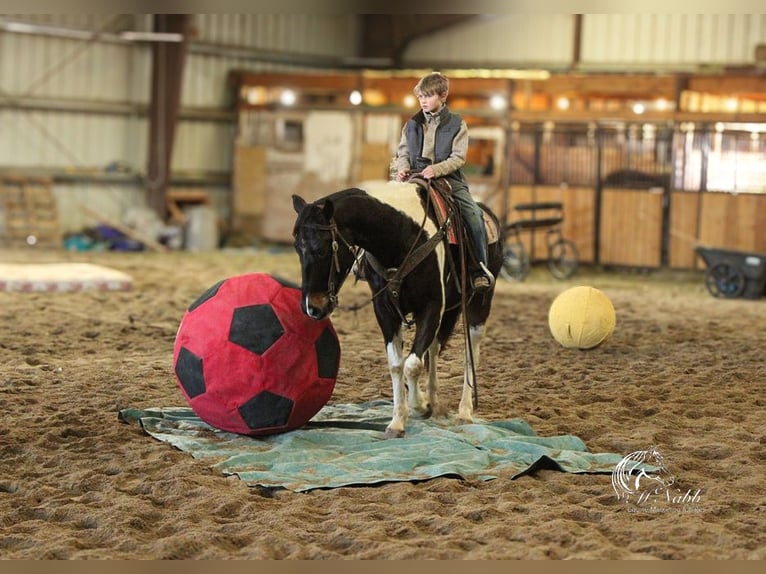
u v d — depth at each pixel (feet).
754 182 63.10
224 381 21.15
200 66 77.92
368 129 74.13
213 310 21.49
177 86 72.74
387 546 15.61
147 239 70.38
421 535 16.37
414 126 22.66
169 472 19.43
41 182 68.69
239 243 75.82
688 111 63.46
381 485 18.97
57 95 69.97
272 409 21.27
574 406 25.96
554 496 18.43
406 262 20.72
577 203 66.33
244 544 16.06
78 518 17.02
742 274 50.80
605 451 21.89
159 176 73.61
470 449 20.80
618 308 46.24
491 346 34.60
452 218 21.83
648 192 64.80
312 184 75.61
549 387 28.37
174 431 22.39
